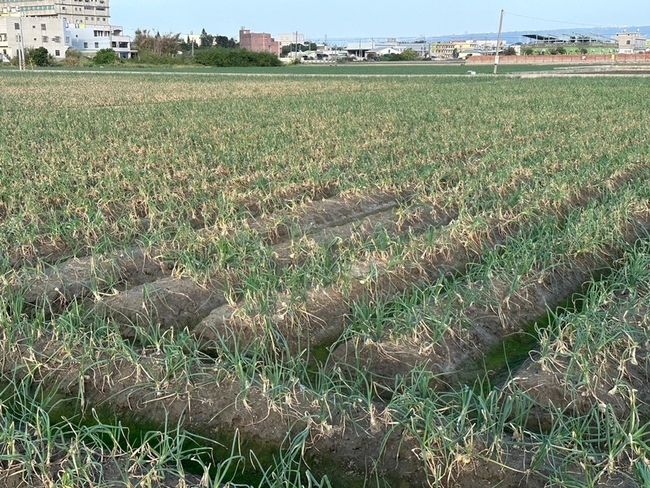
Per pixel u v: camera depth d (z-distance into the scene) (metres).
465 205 8.66
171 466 4.05
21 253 7.30
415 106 21.55
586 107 20.62
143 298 6.03
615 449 3.81
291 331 5.55
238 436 4.29
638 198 9.19
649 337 5.16
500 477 3.77
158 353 5.03
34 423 4.35
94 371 4.88
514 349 5.57
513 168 10.85
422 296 6.00
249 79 43.38
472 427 3.89
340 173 10.82
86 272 6.73
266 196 9.61
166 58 81.81
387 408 4.19
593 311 5.28
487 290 6.11
